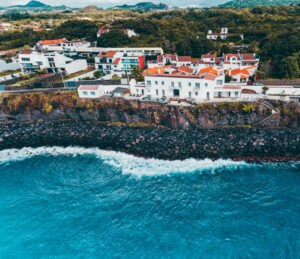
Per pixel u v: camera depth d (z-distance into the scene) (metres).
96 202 47.56
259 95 64.50
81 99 73.31
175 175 53.97
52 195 50.19
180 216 43.22
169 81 69.56
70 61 106.50
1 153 66.88
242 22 146.38
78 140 69.44
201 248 37.16
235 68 82.94
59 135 71.31
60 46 126.94
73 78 90.75
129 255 36.72
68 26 157.25
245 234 39.00
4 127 74.38
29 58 102.81
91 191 50.72
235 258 35.38
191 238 38.91
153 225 41.78
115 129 68.88
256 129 60.81
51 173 57.31
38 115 75.69
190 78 66.69
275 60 81.25
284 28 117.69
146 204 46.41
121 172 56.25
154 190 49.88
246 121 62.44
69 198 49.09
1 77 99.25
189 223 41.69
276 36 103.62
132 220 43.00
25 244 39.28
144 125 68.00
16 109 75.12
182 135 63.22
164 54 104.50
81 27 154.88
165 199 47.31
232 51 101.50
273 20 136.38
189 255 36.19
